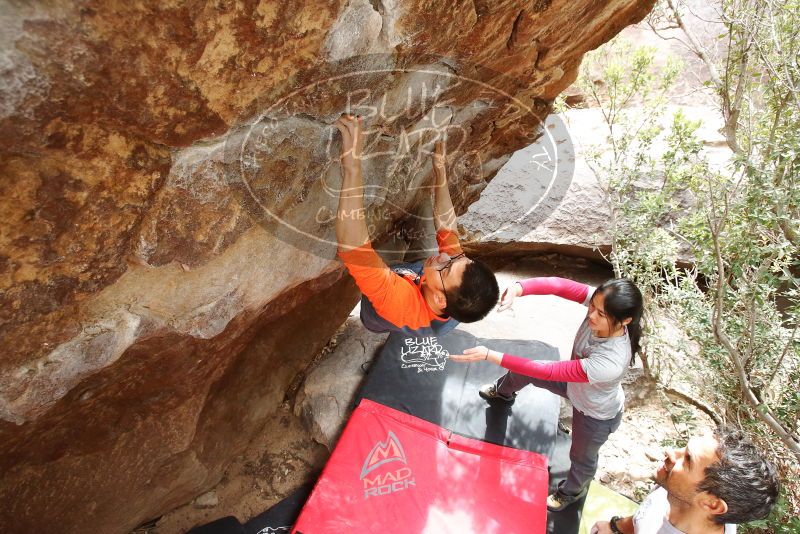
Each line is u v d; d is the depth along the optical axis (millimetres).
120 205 1032
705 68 4574
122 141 926
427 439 2787
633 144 4051
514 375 2605
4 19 652
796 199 2031
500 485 2592
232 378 2592
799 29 2324
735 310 2623
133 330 1365
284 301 2266
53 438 1672
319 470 3012
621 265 3301
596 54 3363
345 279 3135
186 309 1488
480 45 1583
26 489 1727
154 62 825
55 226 952
